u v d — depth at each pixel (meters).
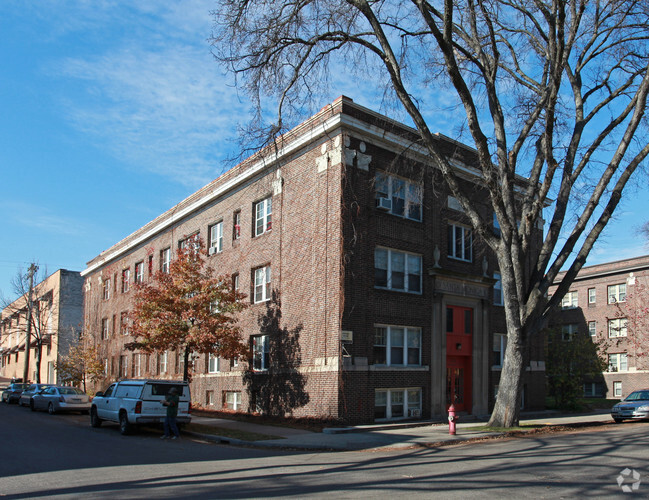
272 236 24.97
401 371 21.98
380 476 10.24
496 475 9.97
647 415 22.61
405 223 23.23
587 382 48.34
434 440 15.70
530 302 18.00
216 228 30.53
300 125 23.12
